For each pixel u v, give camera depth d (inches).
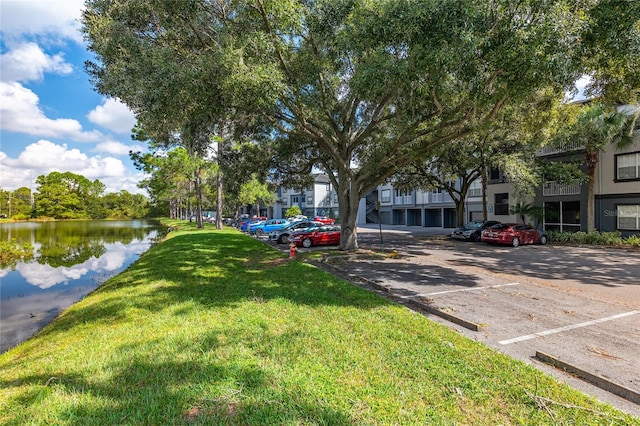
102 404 126.0
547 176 812.0
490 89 300.0
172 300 275.9
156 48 331.6
